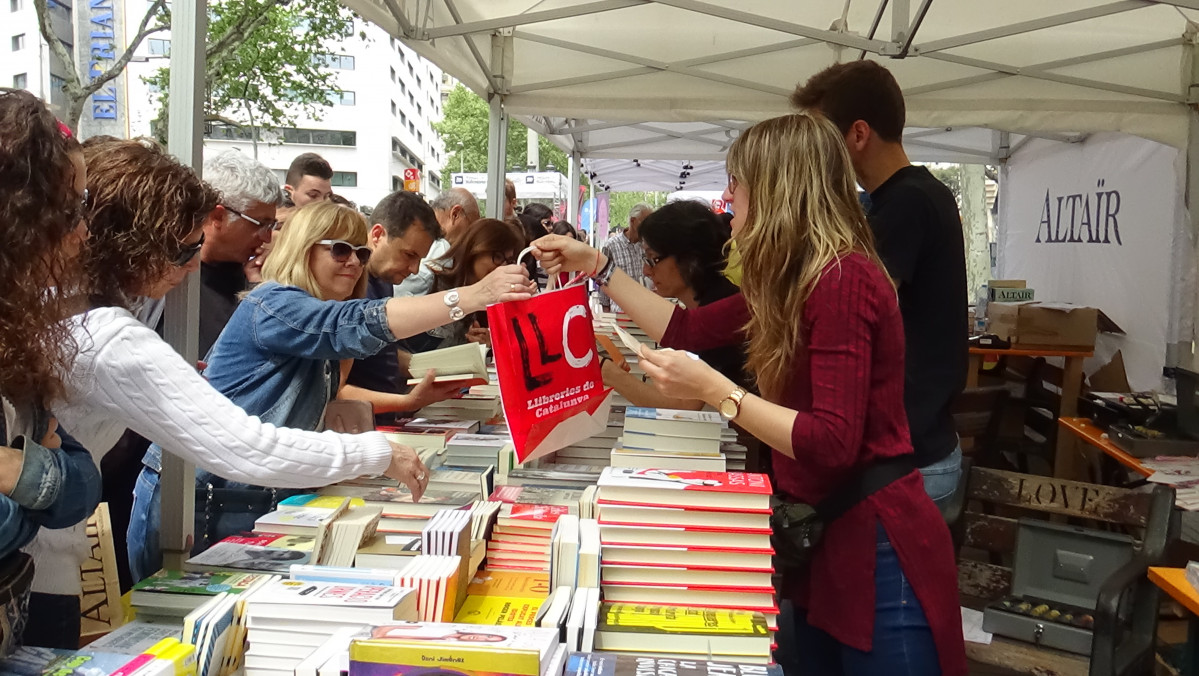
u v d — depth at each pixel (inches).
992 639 108.7
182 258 54.4
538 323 65.1
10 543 39.0
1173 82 187.6
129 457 90.4
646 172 497.7
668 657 53.8
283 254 83.0
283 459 54.6
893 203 78.2
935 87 201.3
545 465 95.0
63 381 44.6
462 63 190.9
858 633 64.2
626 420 86.7
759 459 116.0
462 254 140.7
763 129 63.2
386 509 72.2
